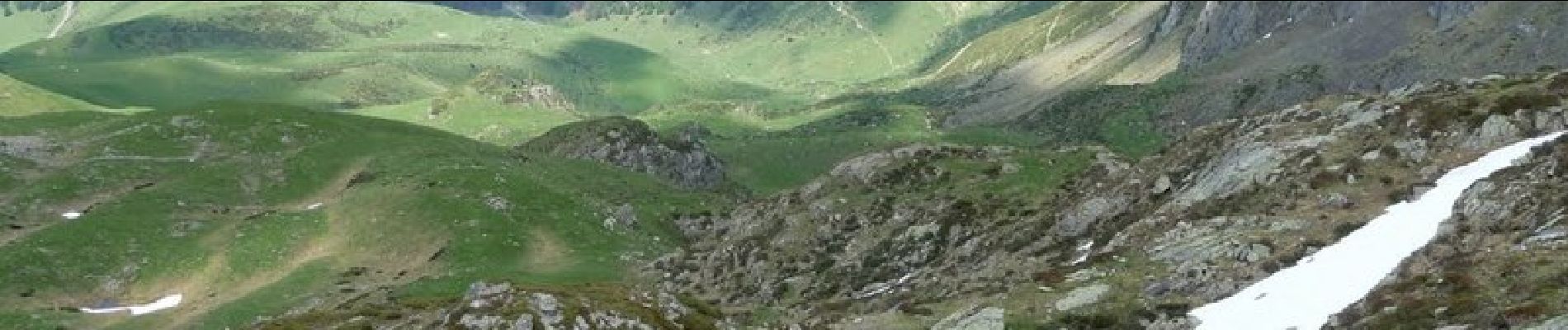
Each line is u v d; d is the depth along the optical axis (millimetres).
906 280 81875
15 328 95812
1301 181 62031
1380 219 53469
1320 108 75562
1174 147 85750
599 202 141875
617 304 54938
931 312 59469
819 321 63656
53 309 105125
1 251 113625
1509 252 42906
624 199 157125
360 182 149125
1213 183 68875
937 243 87812
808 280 91938
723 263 104688
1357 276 46906
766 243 102875
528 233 123188
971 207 91062
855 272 90062
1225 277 52156
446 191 133125
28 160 159250
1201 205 66375
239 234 125562
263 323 66375
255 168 160125
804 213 105625
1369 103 72312
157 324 102812
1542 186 47750
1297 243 53594
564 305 52312
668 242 133375
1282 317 45156
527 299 52406
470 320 51594
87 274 113938
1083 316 51344
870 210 100375
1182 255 57312
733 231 118625
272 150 171250
